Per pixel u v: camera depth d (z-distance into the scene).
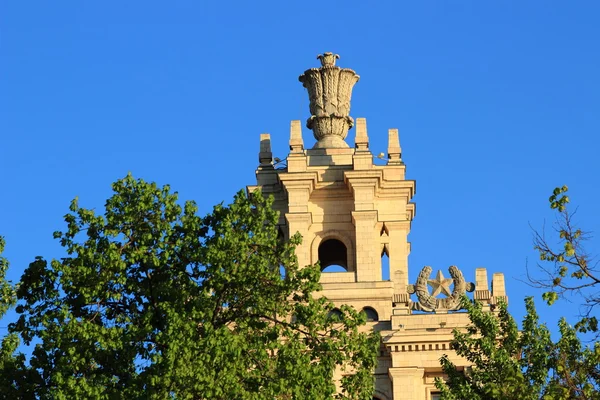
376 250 126.56
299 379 92.88
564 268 78.12
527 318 91.62
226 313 97.75
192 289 96.56
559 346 89.56
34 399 95.31
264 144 131.88
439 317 121.31
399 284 123.19
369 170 127.69
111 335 93.69
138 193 98.62
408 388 119.62
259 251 98.06
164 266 97.81
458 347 95.56
